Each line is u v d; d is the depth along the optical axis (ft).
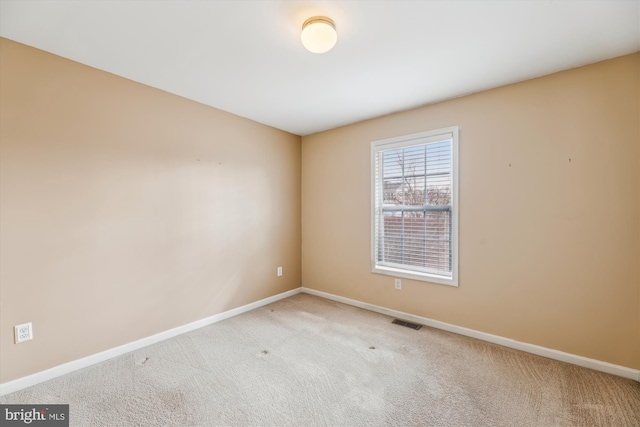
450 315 9.03
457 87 8.09
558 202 7.21
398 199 10.25
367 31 5.63
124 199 7.61
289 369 6.91
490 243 8.24
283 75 7.46
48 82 6.40
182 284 8.87
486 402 5.72
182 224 8.87
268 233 11.69
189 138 9.02
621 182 6.48
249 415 5.41
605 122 6.61
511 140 7.84
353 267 11.43
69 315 6.72
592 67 6.74
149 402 5.73
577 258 7.00
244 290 10.77
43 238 6.36
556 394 5.92
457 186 8.75
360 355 7.55
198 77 7.59
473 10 5.04
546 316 7.43
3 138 5.88
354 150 11.30
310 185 12.89
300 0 4.81
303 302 11.85
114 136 7.42
